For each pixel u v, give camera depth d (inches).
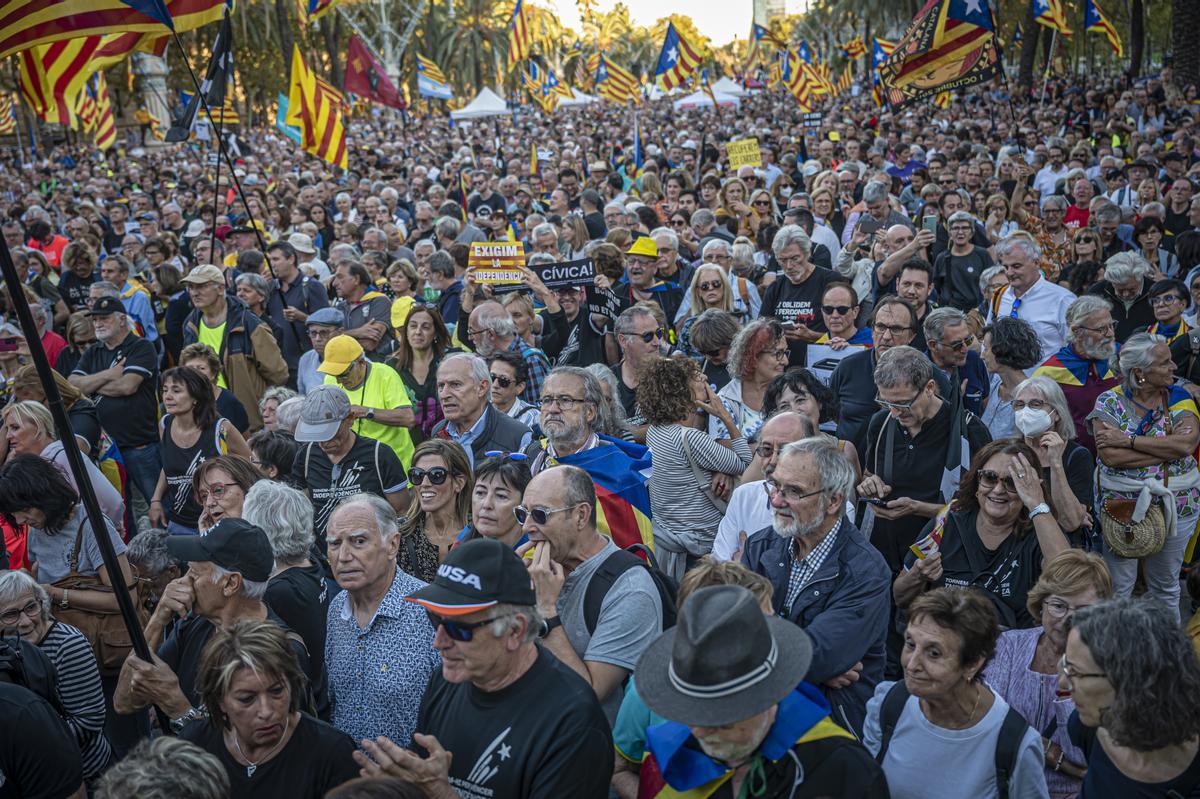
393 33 2431.1
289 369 400.5
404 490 241.9
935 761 134.7
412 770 121.7
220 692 133.6
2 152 1838.1
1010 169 621.3
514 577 126.6
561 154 1222.9
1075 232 457.4
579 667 141.9
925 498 214.7
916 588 189.9
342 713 164.4
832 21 2721.5
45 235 587.8
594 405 206.1
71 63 436.8
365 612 165.8
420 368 305.3
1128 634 115.8
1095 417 230.8
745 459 224.1
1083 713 120.6
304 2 1733.5
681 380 216.1
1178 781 117.5
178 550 161.8
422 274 462.6
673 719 105.4
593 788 125.6
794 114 1792.6
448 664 127.3
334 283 391.5
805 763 111.7
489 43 3366.1
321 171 1064.8
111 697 209.3
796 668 109.2
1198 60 1252.5
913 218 565.3
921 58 605.3
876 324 253.4
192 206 833.5
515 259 337.1
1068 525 186.2
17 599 164.4
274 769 136.4
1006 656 160.1
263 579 163.6
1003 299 323.9
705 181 628.1
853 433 253.4
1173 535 228.4
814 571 160.2
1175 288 302.0
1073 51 2541.8
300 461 243.6
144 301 427.2
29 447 247.8
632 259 355.6
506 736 126.9
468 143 1445.6
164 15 236.5
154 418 335.9
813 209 499.8
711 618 106.1
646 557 171.0
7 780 140.8
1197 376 292.5
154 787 112.7
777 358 247.6
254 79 2327.8
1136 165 574.9
